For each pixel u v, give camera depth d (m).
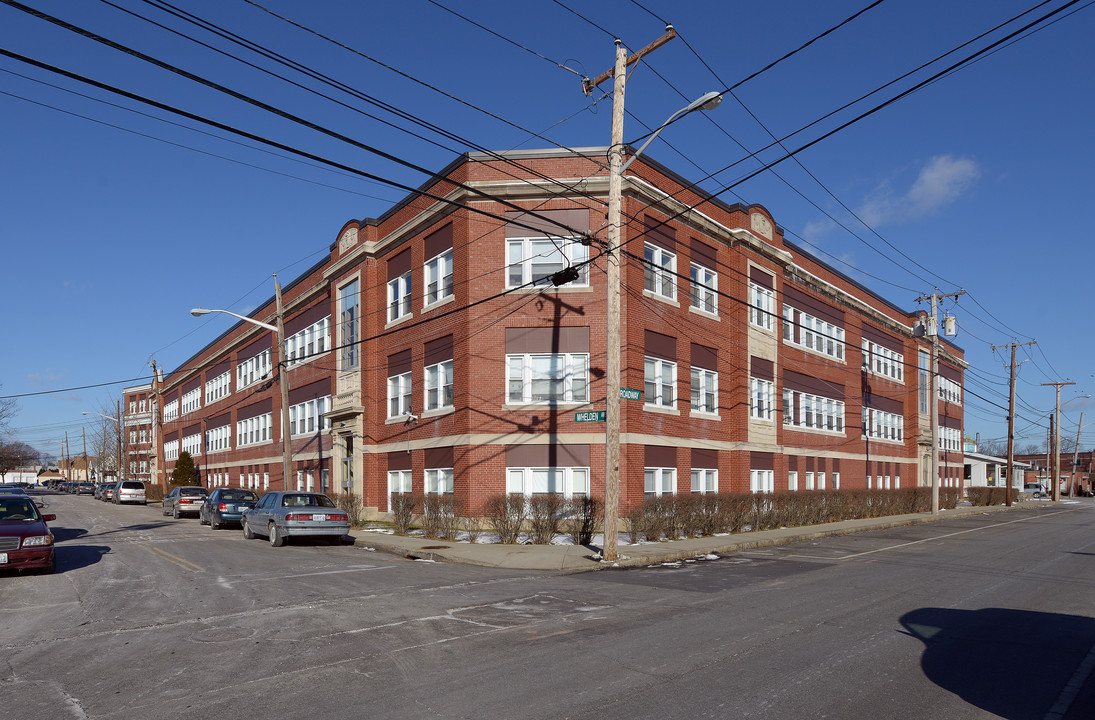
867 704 6.52
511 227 24.38
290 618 10.24
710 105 14.73
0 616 10.59
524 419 23.58
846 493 32.78
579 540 20.69
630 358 23.89
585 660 7.92
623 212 23.95
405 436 27.52
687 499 22.72
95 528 27.59
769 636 9.12
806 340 36.06
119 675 7.46
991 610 11.11
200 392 57.53
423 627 9.65
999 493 54.28
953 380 59.81
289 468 28.03
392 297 29.38
